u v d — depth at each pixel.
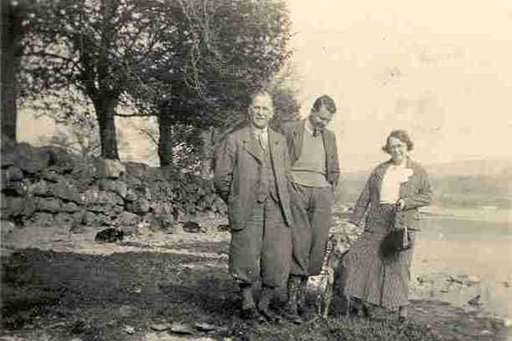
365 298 4.20
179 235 7.71
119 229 7.20
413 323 4.10
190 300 4.38
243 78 6.26
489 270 6.08
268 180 4.04
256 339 3.70
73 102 5.34
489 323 4.32
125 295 4.33
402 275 4.18
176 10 5.74
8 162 5.55
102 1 5.03
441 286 5.55
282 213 4.08
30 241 5.58
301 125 4.36
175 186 8.13
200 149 7.29
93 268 4.79
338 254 4.28
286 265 4.06
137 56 5.71
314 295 4.86
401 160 4.29
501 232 7.80
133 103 6.19
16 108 4.57
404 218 4.18
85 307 4.02
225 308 4.25
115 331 3.66
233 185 4.03
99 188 7.49
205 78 6.25
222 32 6.08
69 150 6.85
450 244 7.38
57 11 4.33
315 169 4.30
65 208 6.79
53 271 4.57
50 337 3.57
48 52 4.53
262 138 4.12
